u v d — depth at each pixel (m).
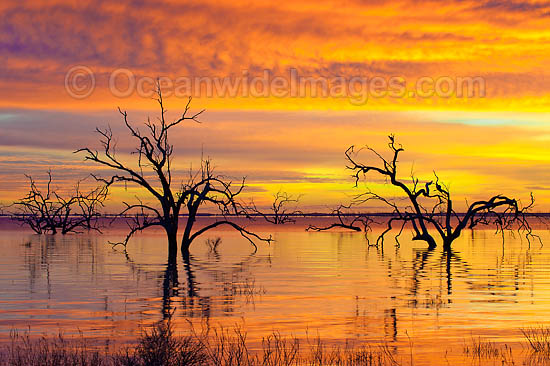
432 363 14.83
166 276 32.12
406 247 58.31
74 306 22.56
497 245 61.53
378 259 43.50
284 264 39.19
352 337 17.58
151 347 13.90
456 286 28.06
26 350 15.77
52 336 17.62
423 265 38.75
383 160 52.19
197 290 26.70
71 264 38.91
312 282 29.52
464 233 95.56
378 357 15.31
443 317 20.45
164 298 24.48
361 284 28.77
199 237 78.31
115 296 24.92
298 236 82.81
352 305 22.70
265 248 56.25
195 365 14.07
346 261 41.88
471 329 18.61
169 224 47.16
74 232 91.25
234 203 49.16
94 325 19.12
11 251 51.00
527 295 25.27
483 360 15.08
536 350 15.95
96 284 28.75
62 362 14.47
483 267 37.44
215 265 38.53
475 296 24.95
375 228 117.69
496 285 28.48
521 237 79.19
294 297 24.69
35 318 20.23
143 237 77.06
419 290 26.72
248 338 17.47
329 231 102.75
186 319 20.14
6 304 22.97
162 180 46.72
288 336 17.72
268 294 25.48
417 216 54.19
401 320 19.97
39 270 35.22
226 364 14.46
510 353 15.70
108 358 14.85
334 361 14.97
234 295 25.11
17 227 128.75
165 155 46.34
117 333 17.97
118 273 33.50
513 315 20.80
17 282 29.48
